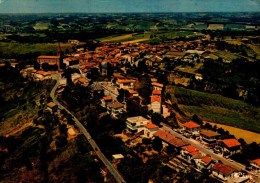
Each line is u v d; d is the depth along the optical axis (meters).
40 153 151.50
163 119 169.75
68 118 171.50
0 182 144.88
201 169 122.62
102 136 146.88
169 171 122.12
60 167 139.75
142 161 131.25
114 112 172.25
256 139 164.00
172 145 137.38
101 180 126.25
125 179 122.94
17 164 152.62
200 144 146.62
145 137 151.75
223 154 137.50
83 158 138.62
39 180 137.75
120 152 139.38
